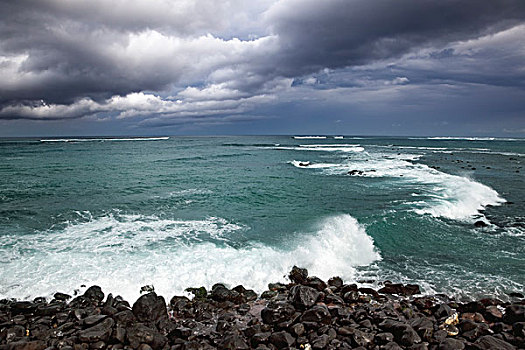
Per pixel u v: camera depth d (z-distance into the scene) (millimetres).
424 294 8094
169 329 6496
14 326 6211
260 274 8977
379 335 6082
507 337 5984
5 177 23719
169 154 47875
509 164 35000
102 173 26406
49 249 10102
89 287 7891
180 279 8516
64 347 5633
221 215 14242
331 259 9984
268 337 6082
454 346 5691
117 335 5918
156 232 11852
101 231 11875
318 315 6566
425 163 34969
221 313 7258
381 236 11875
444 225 13078
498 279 8852
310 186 21047
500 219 14000
